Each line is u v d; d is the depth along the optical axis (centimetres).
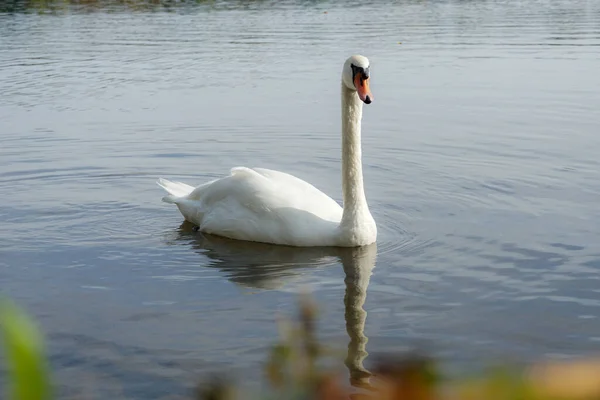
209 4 4603
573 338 891
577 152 1734
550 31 3397
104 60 2948
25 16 4256
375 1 4616
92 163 1731
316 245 1231
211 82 2556
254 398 142
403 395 111
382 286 1070
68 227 1341
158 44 3275
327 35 3403
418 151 1797
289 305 1008
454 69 2688
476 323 940
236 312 987
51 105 2267
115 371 828
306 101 2292
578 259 1140
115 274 1130
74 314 984
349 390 765
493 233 1269
